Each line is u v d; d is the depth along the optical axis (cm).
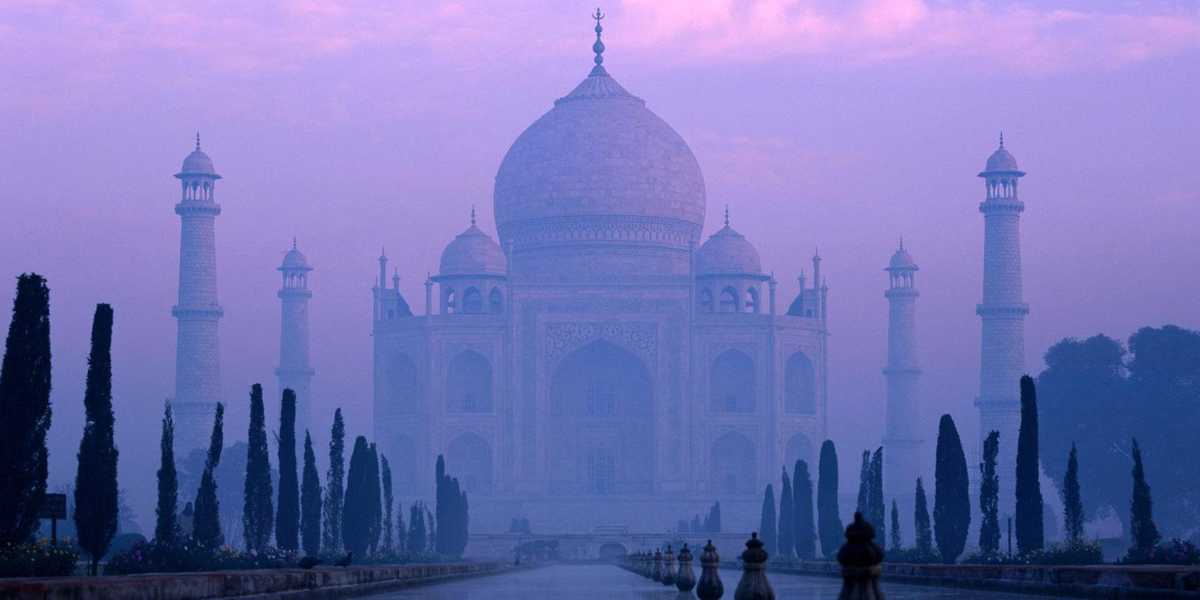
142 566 6862
